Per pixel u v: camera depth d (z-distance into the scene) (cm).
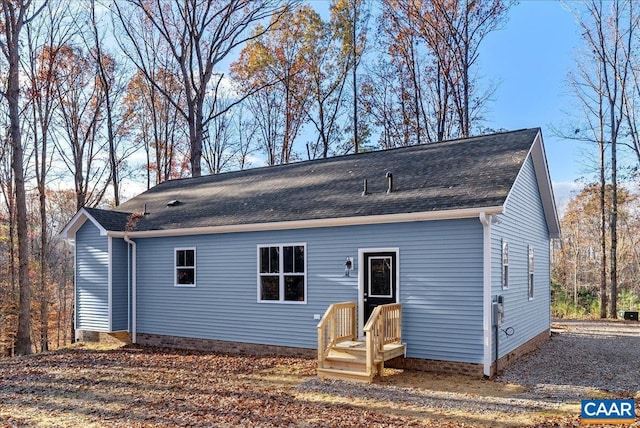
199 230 1301
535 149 1283
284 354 1196
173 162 3023
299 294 1184
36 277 2606
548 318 1532
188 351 1316
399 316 1020
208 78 2353
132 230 1433
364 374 920
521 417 697
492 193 957
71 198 3011
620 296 2877
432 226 1010
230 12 2327
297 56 3003
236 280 1281
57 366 1131
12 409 785
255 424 681
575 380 925
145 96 2877
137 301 1459
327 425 673
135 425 688
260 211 1272
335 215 1097
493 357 962
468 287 962
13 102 1625
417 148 1378
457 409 744
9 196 2348
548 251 1563
